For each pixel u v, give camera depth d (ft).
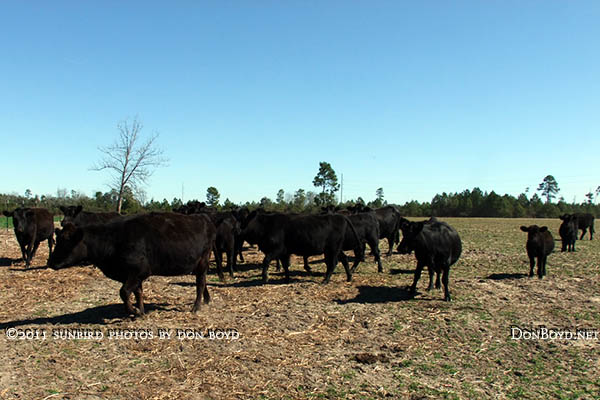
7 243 65.26
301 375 18.10
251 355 20.20
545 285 36.68
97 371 18.19
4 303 29.14
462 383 17.65
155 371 18.24
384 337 23.15
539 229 40.27
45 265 45.11
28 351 20.29
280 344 21.80
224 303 29.73
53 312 27.04
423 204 328.90
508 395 16.63
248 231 36.52
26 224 42.96
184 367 18.69
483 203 314.96
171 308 28.22
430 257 31.07
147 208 171.83
